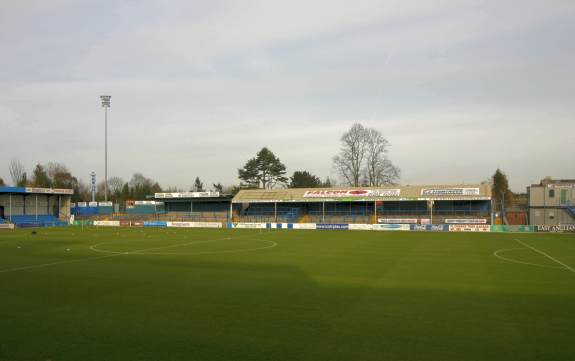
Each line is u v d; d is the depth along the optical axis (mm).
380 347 10047
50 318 12797
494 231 56594
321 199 70875
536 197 65000
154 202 92062
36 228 68062
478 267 23078
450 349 9898
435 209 68812
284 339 10680
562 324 11883
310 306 14078
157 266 23953
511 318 12508
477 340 10523
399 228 61375
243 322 12227
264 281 18844
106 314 13219
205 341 10555
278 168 116812
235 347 10109
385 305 14164
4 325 12086
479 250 32406
